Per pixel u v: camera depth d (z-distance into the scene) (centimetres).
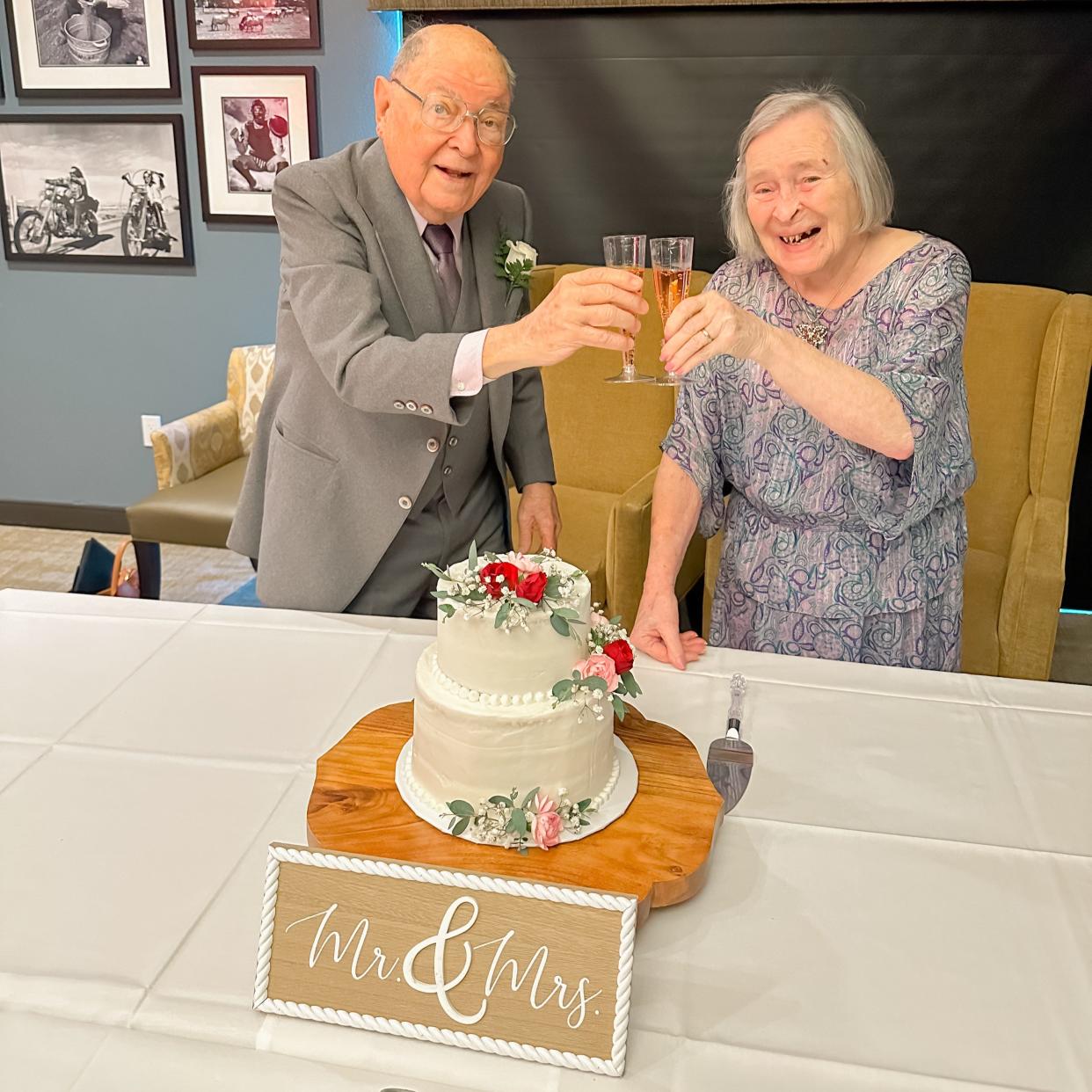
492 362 148
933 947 103
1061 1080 89
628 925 91
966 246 341
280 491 184
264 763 129
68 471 438
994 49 322
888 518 173
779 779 128
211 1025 93
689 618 329
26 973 97
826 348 174
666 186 354
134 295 410
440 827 111
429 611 203
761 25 332
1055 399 255
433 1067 90
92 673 151
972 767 131
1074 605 371
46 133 393
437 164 165
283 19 366
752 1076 89
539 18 345
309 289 167
